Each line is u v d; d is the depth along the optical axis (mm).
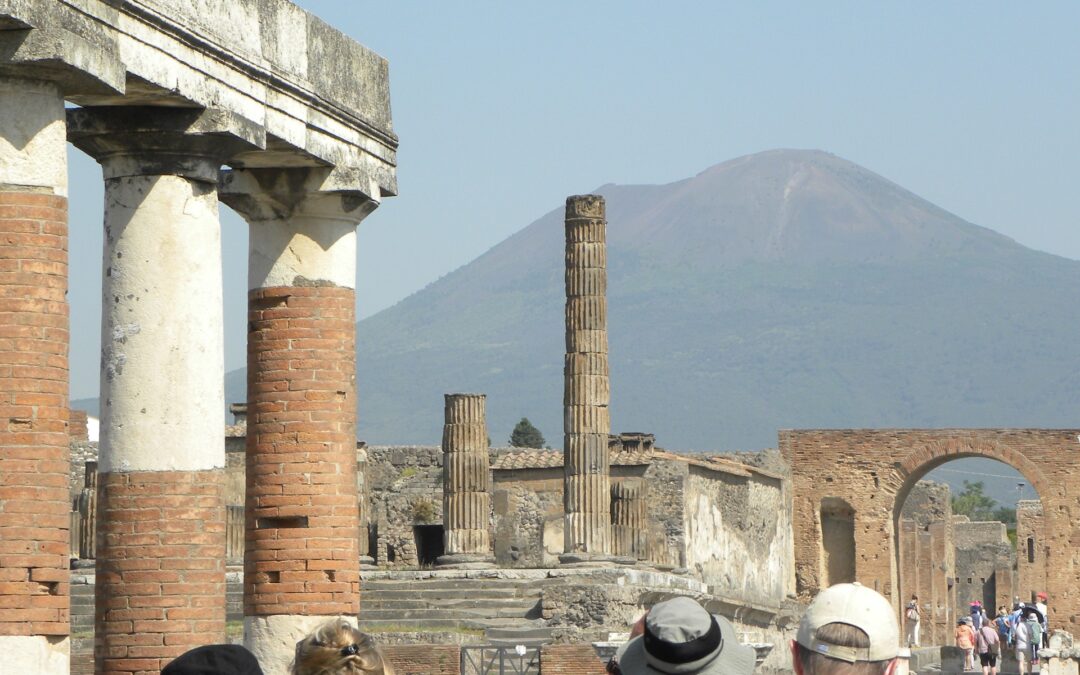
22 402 18875
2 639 18656
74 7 19422
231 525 58406
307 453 25031
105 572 21766
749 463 87812
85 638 44812
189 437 21859
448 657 41344
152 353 21812
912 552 104000
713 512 77125
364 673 11883
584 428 59062
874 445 90500
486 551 63062
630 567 58469
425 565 75438
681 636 12141
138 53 20688
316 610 24781
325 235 25484
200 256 22219
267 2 23797
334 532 25031
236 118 22328
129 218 22000
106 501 21844
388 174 26984
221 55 22453
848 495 90562
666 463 73062
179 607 21609
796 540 90875
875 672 12039
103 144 22031
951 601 121812
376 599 53094
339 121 25531
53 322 19125
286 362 25234
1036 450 89562
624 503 60406
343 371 25453
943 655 73250
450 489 63188
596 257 59688
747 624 63969
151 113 21906
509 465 75625
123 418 21781
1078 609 88688
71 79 19406
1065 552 89188
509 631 49188
